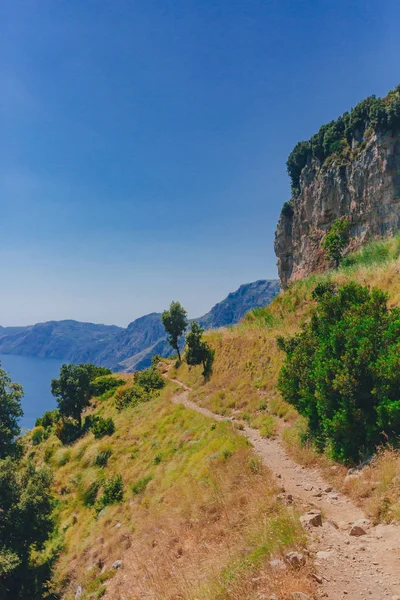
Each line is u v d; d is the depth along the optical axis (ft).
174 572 28.35
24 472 72.33
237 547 24.84
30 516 65.46
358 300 46.01
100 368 184.34
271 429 56.90
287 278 261.65
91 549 57.36
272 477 37.09
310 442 43.83
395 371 31.42
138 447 86.28
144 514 53.16
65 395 131.44
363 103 200.75
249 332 104.68
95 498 76.38
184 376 129.49
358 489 28.68
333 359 37.86
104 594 37.96
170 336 151.23
